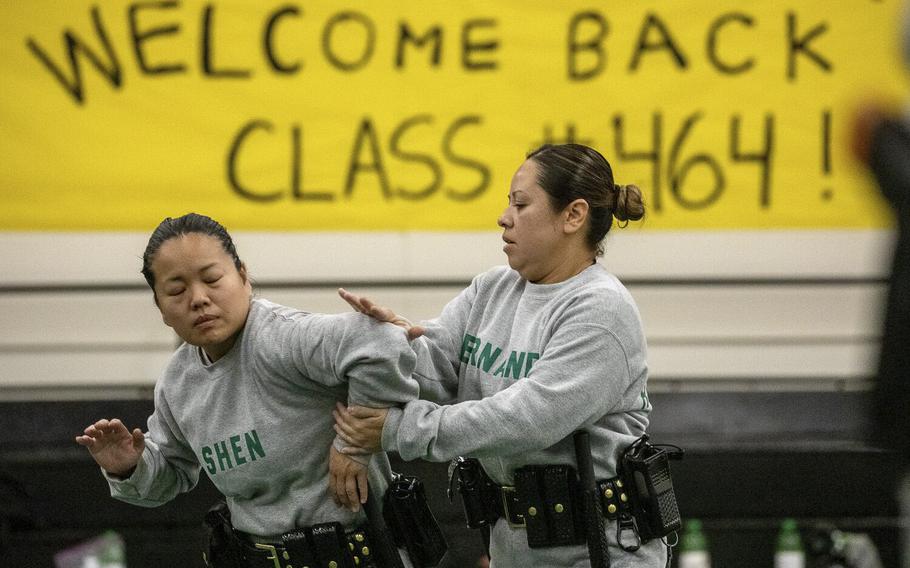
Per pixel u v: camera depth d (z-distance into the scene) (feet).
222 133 57.93
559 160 31.09
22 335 57.98
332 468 29.63
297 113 57.88
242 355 29.81
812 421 57.62
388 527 30.83
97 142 57.82
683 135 57.72
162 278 28.99
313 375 29.35
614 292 30.68
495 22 57.67
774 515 56.03
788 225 57.88
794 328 58.08
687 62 57.52
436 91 57.72
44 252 57.98
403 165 57.93
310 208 57.98
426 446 29.30
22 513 55.52
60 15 57.52
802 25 57.36
